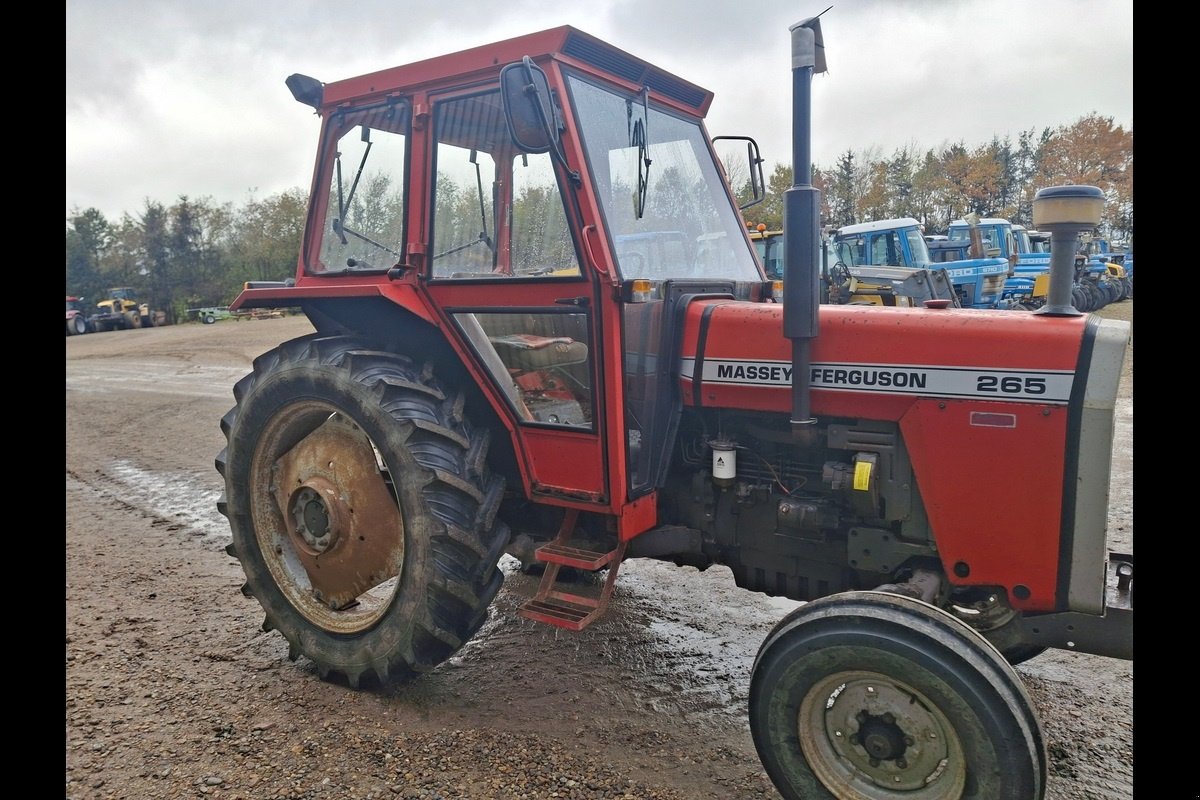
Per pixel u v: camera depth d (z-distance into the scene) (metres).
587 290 2.63
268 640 3.60
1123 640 2.29
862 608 2.14
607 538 2.97
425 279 2.97
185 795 2.46
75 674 3.25
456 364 3.09
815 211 2.38
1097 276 18.55
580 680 3.19
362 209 3.17
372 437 2.89
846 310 2.58
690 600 4.01
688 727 2.84
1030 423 2.24
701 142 3.40
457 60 2.80
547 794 2.44
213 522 5.51
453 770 2.57
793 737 2.25
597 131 2.75
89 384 13.24
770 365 2.65
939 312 2.48
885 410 2.46
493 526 2.92
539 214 2.79
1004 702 1.96
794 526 2.69
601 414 2.68
